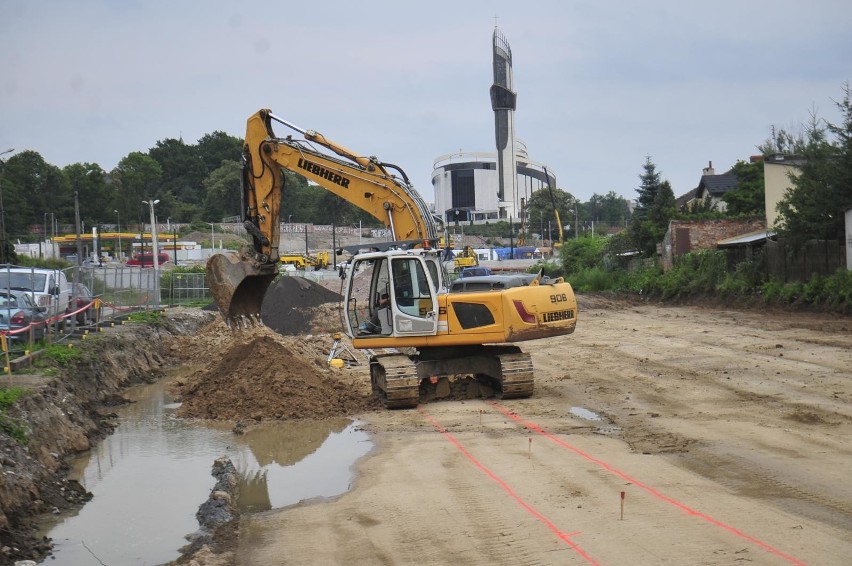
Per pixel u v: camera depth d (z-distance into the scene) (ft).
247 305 60.85
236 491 36.60
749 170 171.83
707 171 234.17
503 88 520.83
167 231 361.30
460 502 31.71
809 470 32.86
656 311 115.55
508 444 41.14
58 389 49.96
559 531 27.53
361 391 59.26
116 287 97.19
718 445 37.88
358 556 26.78
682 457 36.35
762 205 165.17
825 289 92.84
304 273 228.63
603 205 593.01
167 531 31.63
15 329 59.93
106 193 373.61
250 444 46.01
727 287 114.11
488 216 540.93
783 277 107.55
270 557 27.43
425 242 54.70
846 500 28.94
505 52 523.70
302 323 114.52
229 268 57.82
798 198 101.24
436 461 38.70
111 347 72.02
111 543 30.40
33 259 135.33
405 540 27.94
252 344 59.93
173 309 131.03
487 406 52.24
